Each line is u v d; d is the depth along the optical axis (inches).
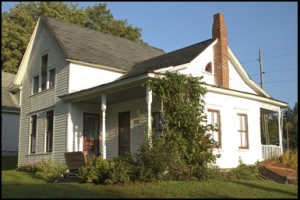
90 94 658.8
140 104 687.7
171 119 531.8
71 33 861.2
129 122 706.8
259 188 461.4
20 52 1423.5
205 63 706.8
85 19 1626.5
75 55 754.2
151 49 1047.6
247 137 716.7
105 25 1701.5
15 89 1185.4
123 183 461.1
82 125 739.4
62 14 1557.6
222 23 735.1
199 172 509.4
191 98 565.0
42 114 819.4
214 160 542.0
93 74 770.2
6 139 1160.2
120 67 809.5
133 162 499.5
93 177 490.0
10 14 1531.7
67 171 618.2
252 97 729.0
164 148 497.4
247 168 642.8
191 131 532.1
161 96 540.4
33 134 853.2
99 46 874.1
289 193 437.7
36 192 403.2
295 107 1567.4
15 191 410.6
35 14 1553.9
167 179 487.2
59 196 378.9
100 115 771.4
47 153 774.5
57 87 773.9
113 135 739.4
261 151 741.3
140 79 546.9
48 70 817.5
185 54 731.4
